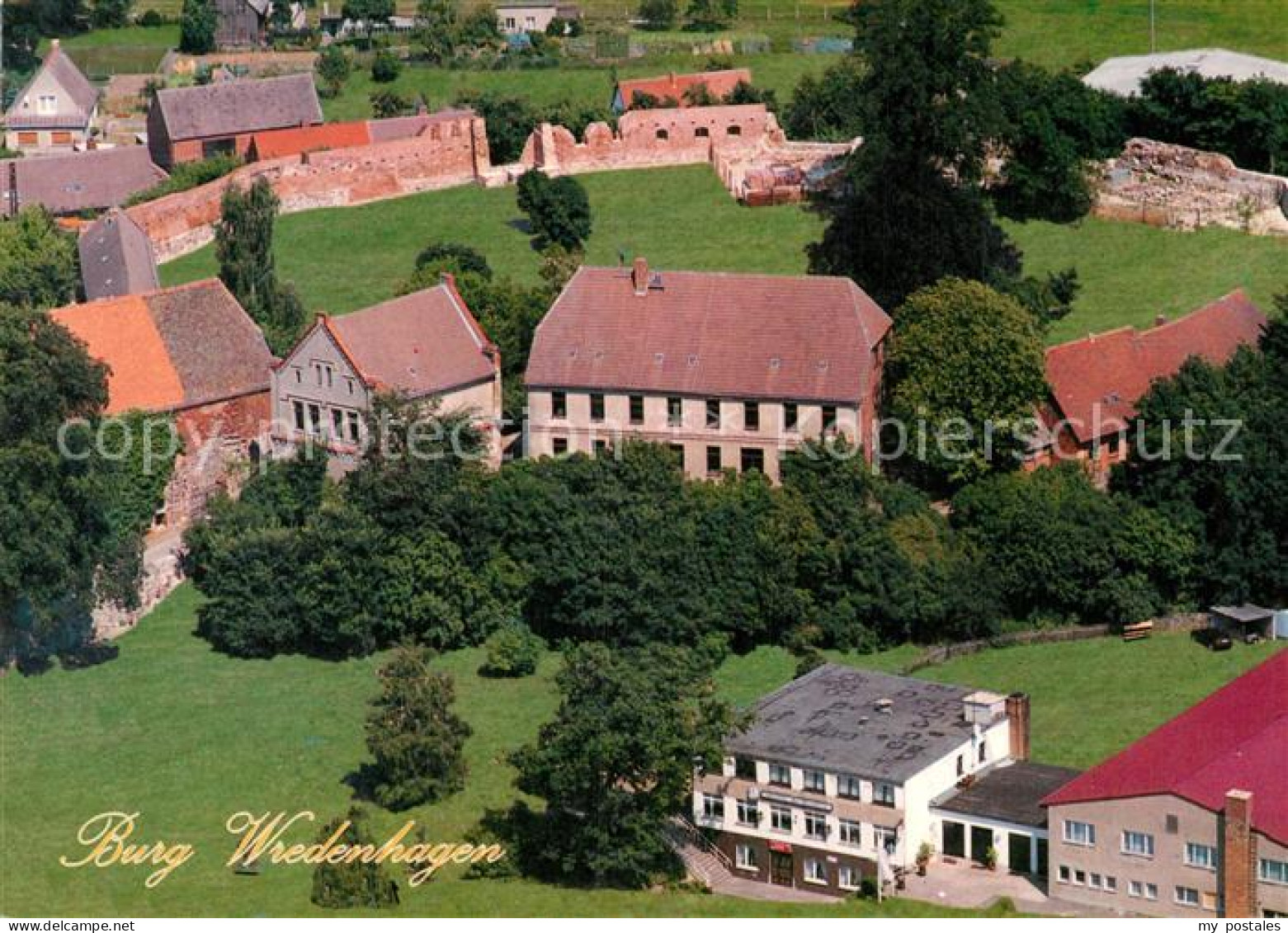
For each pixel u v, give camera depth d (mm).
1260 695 170000
